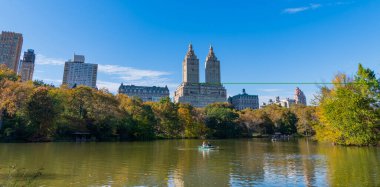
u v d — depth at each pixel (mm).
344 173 29312
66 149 56688
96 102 96375
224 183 25656
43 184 24453
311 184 24703
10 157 42031
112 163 37812
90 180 26453
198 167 35031
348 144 66125
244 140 111750
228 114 141875
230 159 43750
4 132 73750
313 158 43781
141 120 108500
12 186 22594
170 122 123688
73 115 95125
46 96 80312
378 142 61750
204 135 130625
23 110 76188
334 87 68500
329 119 66000
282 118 155250
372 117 59594
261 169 33469
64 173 29750
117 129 101938
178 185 24812
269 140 111188
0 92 75750
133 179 27219
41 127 78562
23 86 78375
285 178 27688
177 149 62781
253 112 159500
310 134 139250
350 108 61062
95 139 95688
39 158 41594
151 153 52406
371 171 30047
